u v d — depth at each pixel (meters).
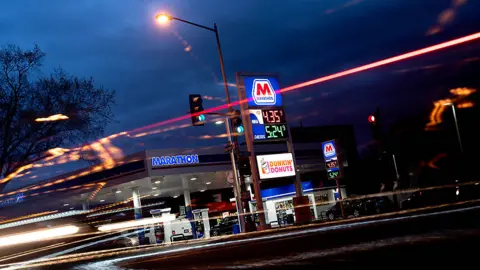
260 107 30.39
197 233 40.50
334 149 38.19
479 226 14.01
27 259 14.92
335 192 52.88
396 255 9.95
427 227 15.93
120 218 27.09
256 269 10.20
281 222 45.38
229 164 41.03
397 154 65.81
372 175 70.00
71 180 42.97
